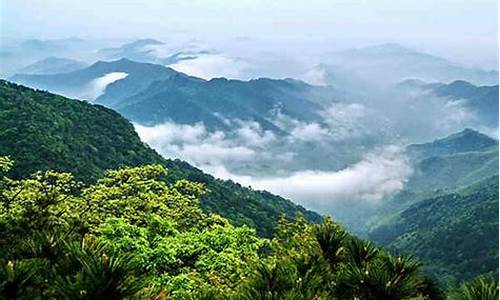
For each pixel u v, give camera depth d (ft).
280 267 17.08
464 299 14.48
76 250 14.88
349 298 17.06
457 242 427.74
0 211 71.92
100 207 88.58
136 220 81.56
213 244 63.57
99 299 13.26
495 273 14.65
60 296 13.52
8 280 14.11
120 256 14.05
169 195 94.07
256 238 66.80
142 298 13.73
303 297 15.35
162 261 54.13
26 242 16.93
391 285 16.70
